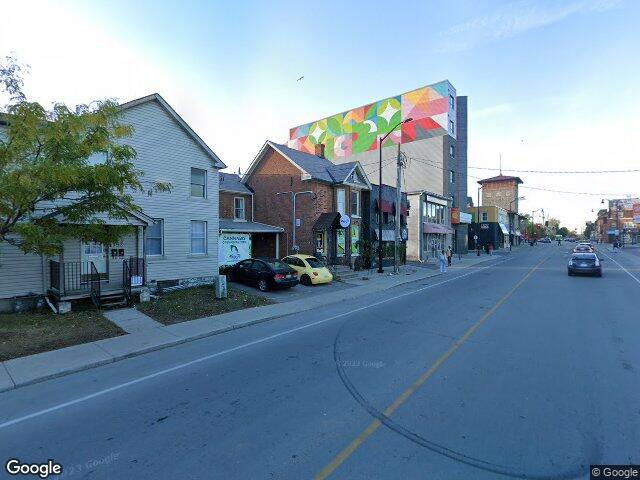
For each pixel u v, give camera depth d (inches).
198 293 570.9
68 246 497.7
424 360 264.8
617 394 203.3
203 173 677.3
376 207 1067.3
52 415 197.3
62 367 271.1
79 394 226.4
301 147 2010.3
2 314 426.6
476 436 161.3
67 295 443.8
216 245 693.9
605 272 920.9
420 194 1370.6
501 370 242.2
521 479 131.6
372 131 1729.8
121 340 340.2
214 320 418.3
